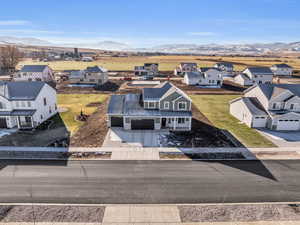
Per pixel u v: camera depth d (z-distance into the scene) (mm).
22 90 31938
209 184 18094
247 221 14062
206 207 15383
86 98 50188
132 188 17516
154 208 15258
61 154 23219
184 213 14789
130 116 29688
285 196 16641
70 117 36031
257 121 31734
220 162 21828
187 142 26469
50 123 32906
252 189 17469
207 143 26219
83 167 20688
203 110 41094
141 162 21750
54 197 16344
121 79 79750
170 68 117062
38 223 13742
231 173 19828
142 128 30469
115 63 141625
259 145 25797
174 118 30000
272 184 18156
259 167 20906
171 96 30484
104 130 30094
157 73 95438
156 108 31266
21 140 26625
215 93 57812
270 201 16078
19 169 20172
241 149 24688
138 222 13992
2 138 27172
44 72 72125
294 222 13992
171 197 16453
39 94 32031
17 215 14430
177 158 22609
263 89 33906
